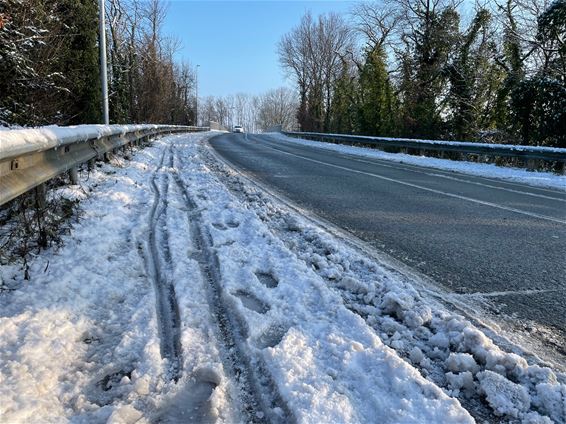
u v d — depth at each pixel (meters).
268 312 2.93
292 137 44.34
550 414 2.11
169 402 2.08
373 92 27.75
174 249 4.08
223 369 2.35
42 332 2.49
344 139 27.62
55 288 3.02
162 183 7.83
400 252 4.55
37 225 3.82
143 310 2.89
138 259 3.78
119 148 10.70
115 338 2.58
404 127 25.86
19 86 8.58
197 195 6.86
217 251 4.08
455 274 3.93
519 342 2.76
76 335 2.56
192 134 38.31
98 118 13.91
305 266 3.81
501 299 3.40
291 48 55.84
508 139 21.14
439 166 14.71
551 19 19.12
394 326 2.88
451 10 25.53
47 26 9.58
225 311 2.98
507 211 6.86
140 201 6.07
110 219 4.80
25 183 3.37
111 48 26.64
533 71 19.52
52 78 9.76
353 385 2.21
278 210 6.34
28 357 2.24
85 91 13.15
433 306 3.21
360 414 2.00
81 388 2.13
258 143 28.17
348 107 35.53
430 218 6.21
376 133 27.97
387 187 9.20
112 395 2.11
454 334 2.74
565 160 12.07
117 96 23.88
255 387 2.22
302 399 2.07
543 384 2.24
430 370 2.44
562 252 4.66
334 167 13.27
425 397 2.13
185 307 2.96
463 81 23.36
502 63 23.59
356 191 8.56
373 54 27.94
